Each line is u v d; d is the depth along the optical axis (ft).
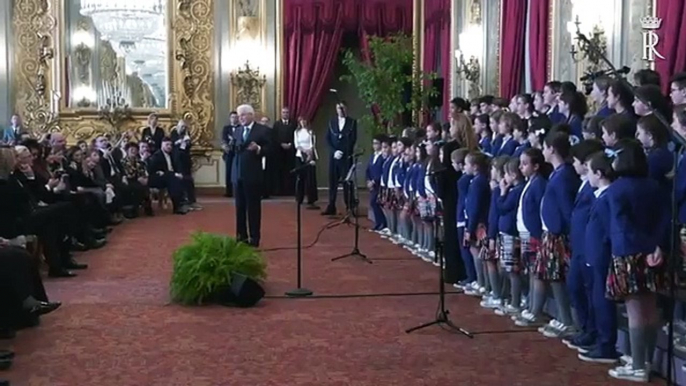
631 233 14.07
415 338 17.42
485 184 20.56
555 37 28.25
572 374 14.92
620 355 15.70
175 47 48.80
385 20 49.14
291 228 35.14
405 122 43.78
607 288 14.40
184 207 41.57
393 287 22.75
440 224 23.70
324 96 51.19
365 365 15.49
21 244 21.43
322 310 20.04
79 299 21.22
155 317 19.27
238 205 28.94
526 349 16.56
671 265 13.24
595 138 16.07
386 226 34.24
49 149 31.14
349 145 40.19
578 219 15.92
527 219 17.75
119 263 26.66
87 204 29.96
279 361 15.75
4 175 21.62
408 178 28.94
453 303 20.77
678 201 14.19
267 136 29.07
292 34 49.24
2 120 47.50
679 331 14.98
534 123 19.88
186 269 20.70
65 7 47.93
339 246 30.14
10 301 17.71
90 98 48.34
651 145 14.93
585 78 19.70
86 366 15.39
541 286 18.01
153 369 15.21
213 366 15.42
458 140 22.67
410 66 43.57
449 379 14.67
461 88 39.34
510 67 32.22
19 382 14.44
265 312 19.83
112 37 48.21
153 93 48.88
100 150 37.42
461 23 39.70
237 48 49.34
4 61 47.47
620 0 23.73
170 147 42.04
